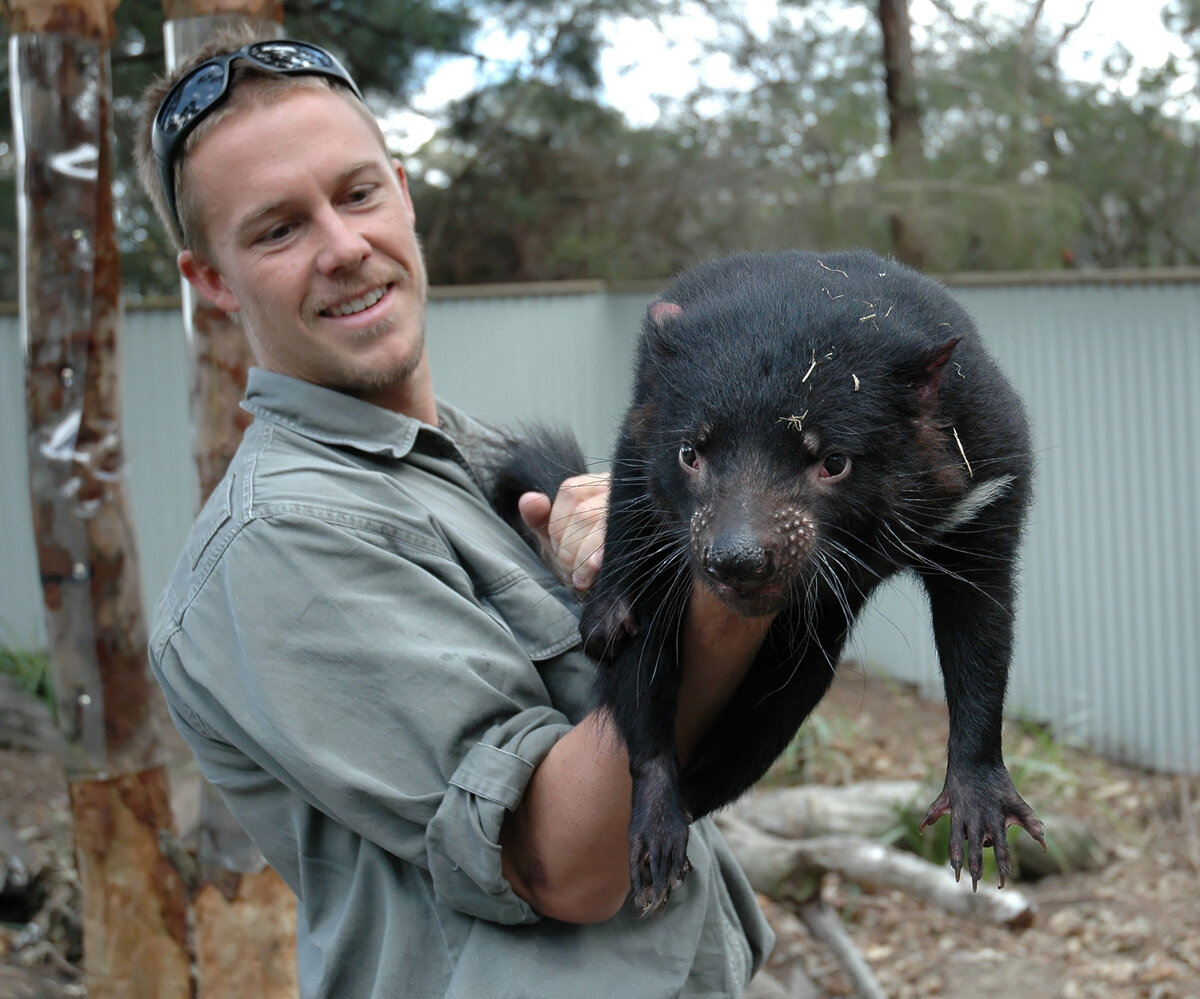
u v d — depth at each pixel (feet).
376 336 7.41
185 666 6.45
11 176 36.11
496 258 46.52
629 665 6.73
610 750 5.96
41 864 19.24
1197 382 27.25
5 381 30.50
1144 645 28.37
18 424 30.63
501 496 8.68
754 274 7.71
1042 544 29.43
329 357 7.34
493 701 6.19
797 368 6.95
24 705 25.91
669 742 6.70
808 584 6.99
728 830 17.72
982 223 38.01
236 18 10.37
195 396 10.84
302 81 7.36
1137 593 28.40
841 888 21.34
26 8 10.73
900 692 29.30
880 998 16.67
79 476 11.12
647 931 6.63
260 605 6.13
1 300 39.06
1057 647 29.48
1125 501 28.40
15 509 30.76
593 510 7.86
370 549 6.27
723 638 6.58
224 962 11.26
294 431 7.17
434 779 6.07
